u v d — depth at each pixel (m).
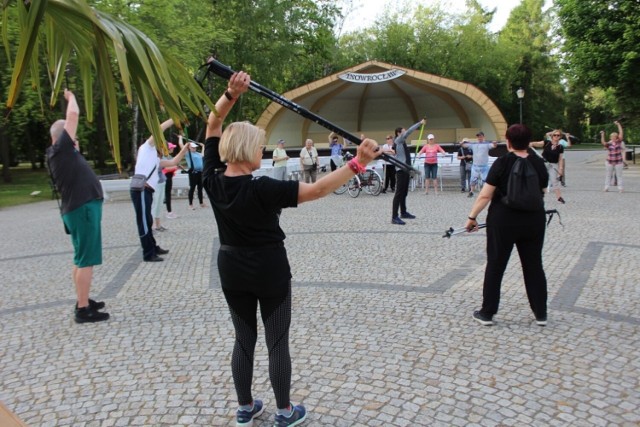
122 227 11.16
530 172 4.26
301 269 6.71
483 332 4.41
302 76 39.69
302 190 2.61
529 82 51.81
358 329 4.55
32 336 4.68
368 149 2.51
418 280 6.03
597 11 20.45
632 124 25.33
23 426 1.44
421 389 3.46
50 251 8.82
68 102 4.78
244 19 27.00
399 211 11.93
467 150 15.79
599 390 3.38
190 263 7.38
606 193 14.13
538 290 4.47
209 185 2.79
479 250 7.49
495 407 3.21
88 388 3.63
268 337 2.91
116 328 4.79
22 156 46.16
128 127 27.05
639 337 4.21
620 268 6.27
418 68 41.16
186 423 3.14
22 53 1.62
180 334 4.59
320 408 3.25
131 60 1.80
